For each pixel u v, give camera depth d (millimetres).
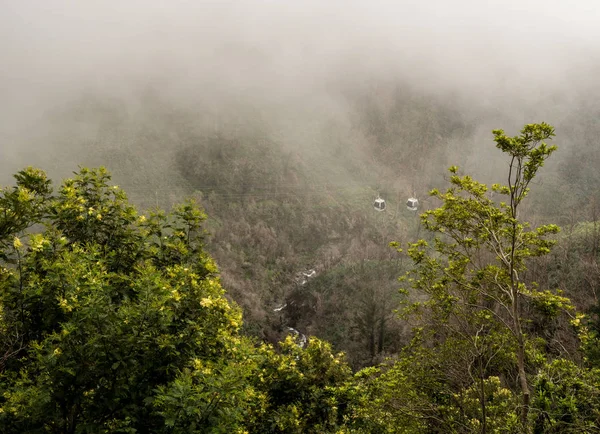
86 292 4246
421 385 6316
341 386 7602
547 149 4883
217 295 5133
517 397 5930
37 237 4688
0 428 3453
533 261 18422
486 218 5820
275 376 7590
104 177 6582
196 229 6816
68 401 3543
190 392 3578
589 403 5320
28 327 4430
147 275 4344
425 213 6367
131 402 3838
